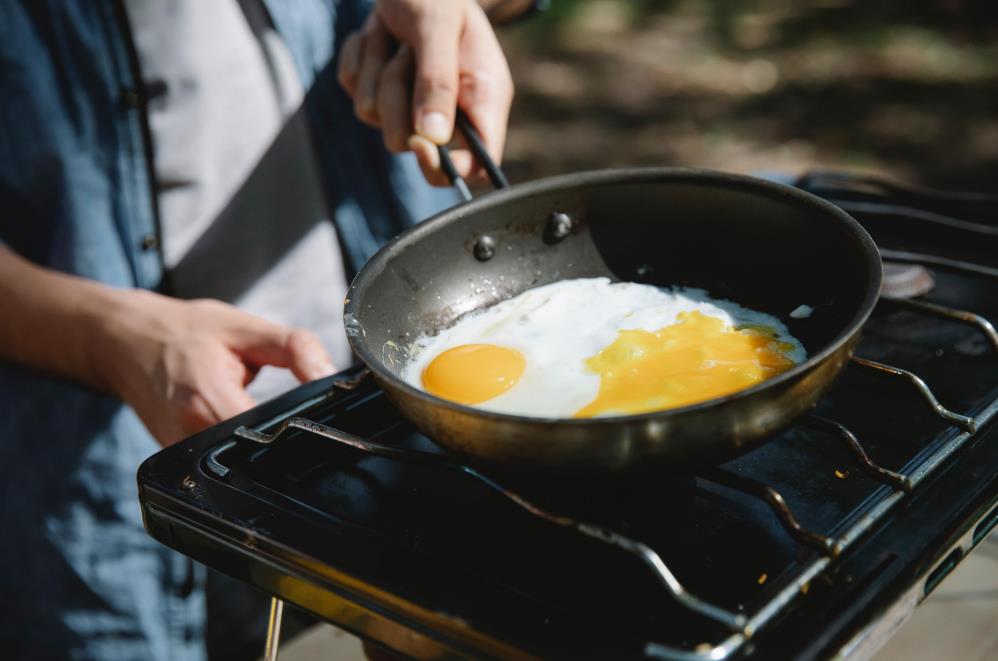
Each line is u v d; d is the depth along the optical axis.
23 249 2.06
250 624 2.22
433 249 1.30
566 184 1.35
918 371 1.27
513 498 0.91
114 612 2.02
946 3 7.61
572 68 7.32
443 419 0.90
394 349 1.20
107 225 1.98
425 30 1.56
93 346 1.63
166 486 1.11
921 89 6.34
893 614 0.87
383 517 1.04
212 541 1.07
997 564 1.72
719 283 1.32
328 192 2.20
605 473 0.89
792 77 6.75
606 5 8.43
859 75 6.66
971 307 1.44
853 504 1.00
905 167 5.37
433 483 1.10
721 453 0.89
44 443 1.96
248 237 2.11
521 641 0.83
